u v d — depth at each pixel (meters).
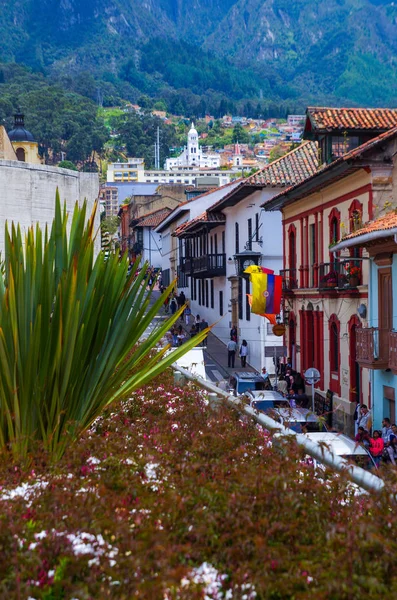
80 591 4.63
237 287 46.19
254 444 7.86
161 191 104.69
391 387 22.22
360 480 6.25
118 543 5.25
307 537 5.43
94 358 8.85
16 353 8.10
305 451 7.20
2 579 4.85
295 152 40.03
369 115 30.19
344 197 26.91
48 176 26.28
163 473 6.79
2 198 25.17
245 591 4.77
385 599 4.51
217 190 62.34
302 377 32.09
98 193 27.94
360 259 24.11
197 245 60.72
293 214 33.69
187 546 5.16
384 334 22.45
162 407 10.64
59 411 8.23
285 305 34.81
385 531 5.25
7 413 8.04
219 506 5.68
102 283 8.95
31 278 8.53
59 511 5.72
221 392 11.02
